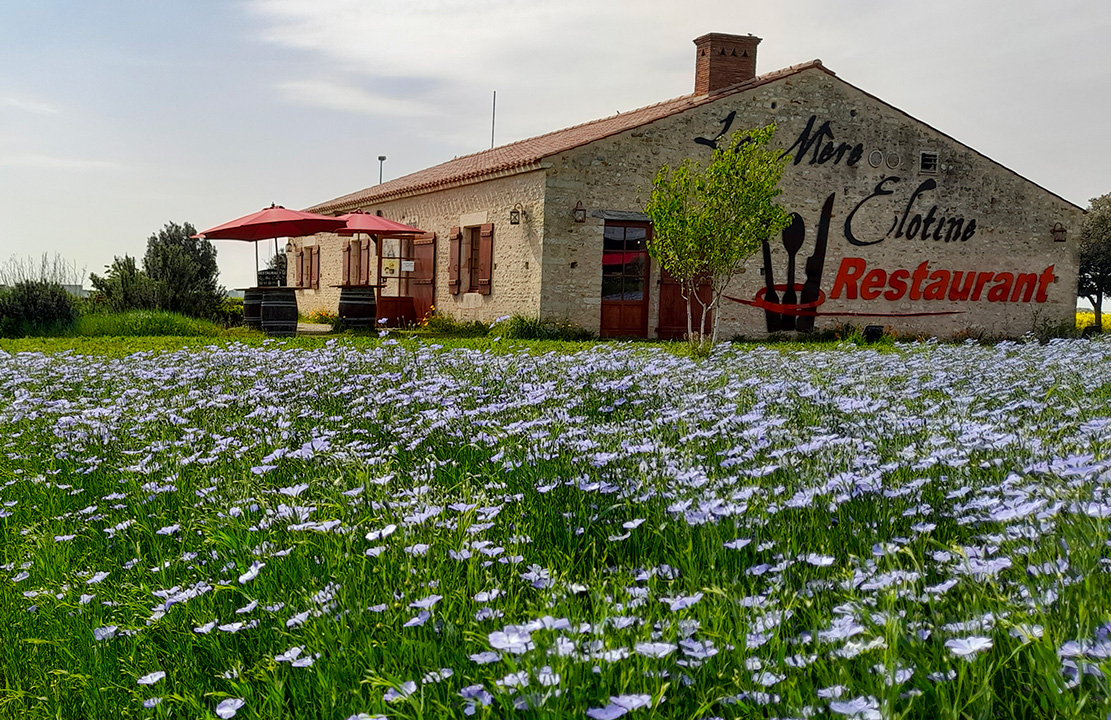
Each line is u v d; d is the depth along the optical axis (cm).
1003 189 2053
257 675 238
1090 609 191
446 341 1481
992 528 281
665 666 194
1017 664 186
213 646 261
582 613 243
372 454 471
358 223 1920
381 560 278
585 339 1688
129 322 1833
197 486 423
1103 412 501
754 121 1856
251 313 1928
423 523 298
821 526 291
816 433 453
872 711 159
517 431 476
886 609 206
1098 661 167
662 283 1811
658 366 800
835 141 1923
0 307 1808
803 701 178
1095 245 3594
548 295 1719
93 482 478
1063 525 241
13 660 287
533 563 289
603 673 187
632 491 350
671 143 1797
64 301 1862
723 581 248
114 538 385
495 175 1858
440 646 226
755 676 184
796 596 228
